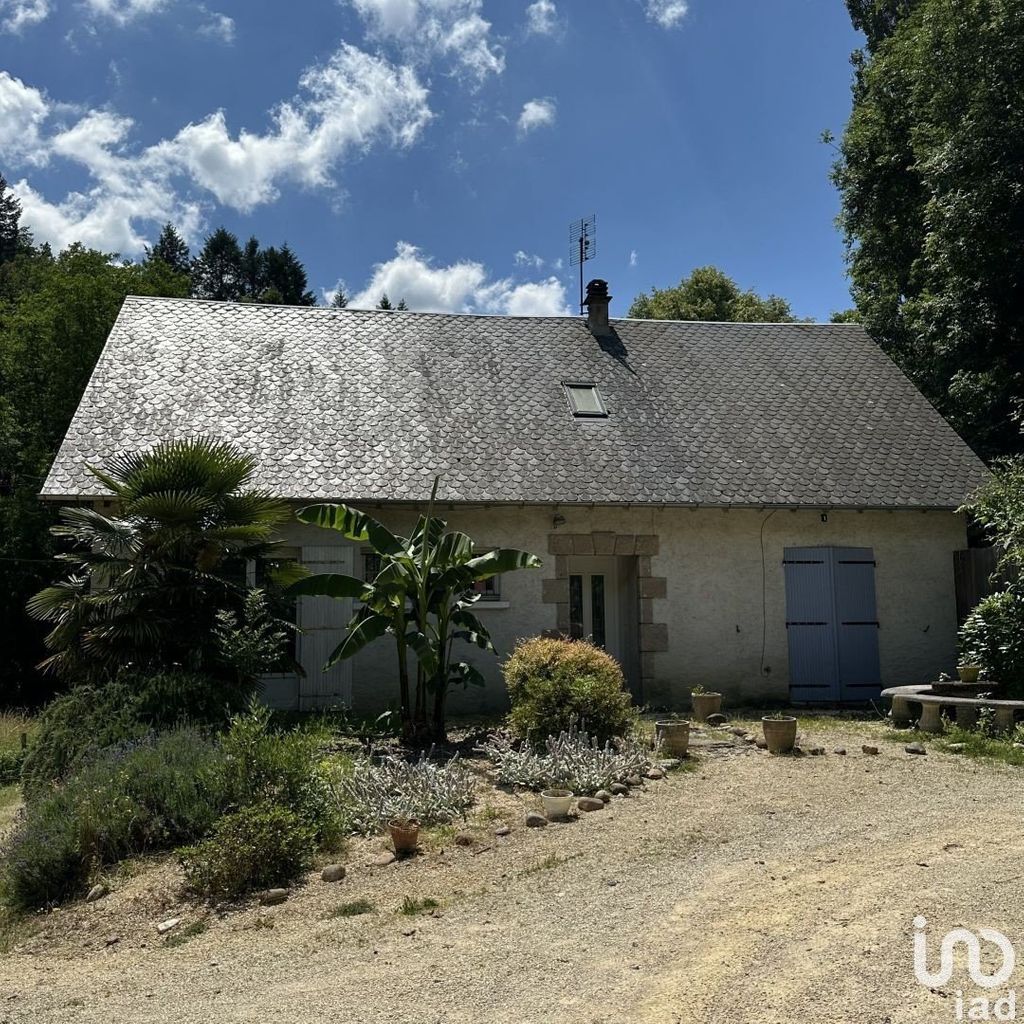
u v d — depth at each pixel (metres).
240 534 9.12
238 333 14.42
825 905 4.53
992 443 17.81
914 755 8.40
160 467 8.98
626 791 7.20
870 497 12.53
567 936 4.44
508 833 6.26
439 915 4.89
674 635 12.44
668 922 4.51
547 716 8.34
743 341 16.36
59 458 11.30
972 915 4.26
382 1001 3.87
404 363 14.27
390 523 11.92
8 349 21.88
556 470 12.40
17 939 5.30
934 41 15.94
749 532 12.75
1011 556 10.48
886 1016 3.36
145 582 8.83
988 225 15.23
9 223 43.91
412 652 11.88
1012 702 8.98
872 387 15.15
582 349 15.39
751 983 3.71
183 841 6.40
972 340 16.73
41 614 9.30
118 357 13.28
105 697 8.01
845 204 20.53
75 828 6.11
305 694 11.47
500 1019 3.60
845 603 12.77
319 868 5.82
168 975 4.47
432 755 8.65
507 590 12.17
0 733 11.92
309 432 12.41
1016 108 14.93
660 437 13.34
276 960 4.50
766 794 6.99
